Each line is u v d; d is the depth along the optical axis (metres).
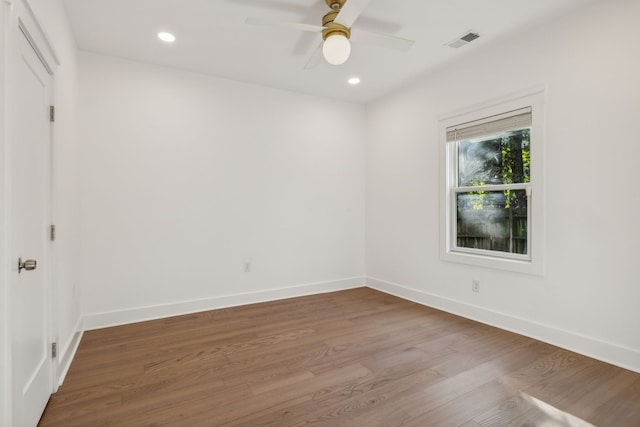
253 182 3.72
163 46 2.87
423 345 2.53
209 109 3.47
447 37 2.74
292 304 3.65
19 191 1.38
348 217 4.38
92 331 2.84
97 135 2.96
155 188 3.21
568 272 2.42
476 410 1.71
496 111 2.87
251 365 2.21
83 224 2.90
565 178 2.43
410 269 3.81
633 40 2.08
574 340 2.38
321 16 2.45
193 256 3.39
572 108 2.38
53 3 1.92
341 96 4.15
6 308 1.21
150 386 1.95
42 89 1.72
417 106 3.68
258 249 3.75
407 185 3.84
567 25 2.40
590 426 1.58
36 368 1.59
